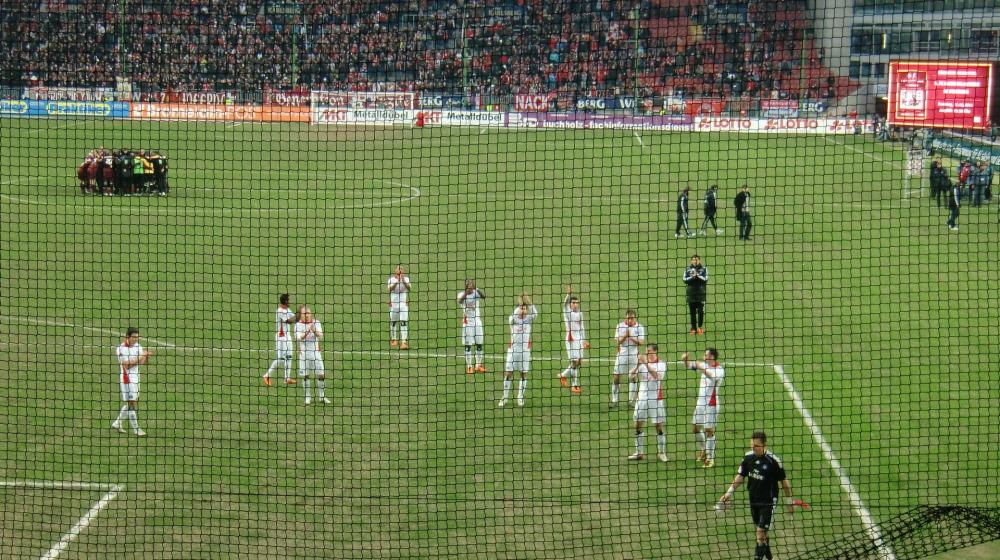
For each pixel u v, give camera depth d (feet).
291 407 71.92
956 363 80.79
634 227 131.44
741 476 52.37
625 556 52.95
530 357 77.61
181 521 56.03
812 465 62.69
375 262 113.09
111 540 53.98
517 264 112.16
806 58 155.33
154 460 63.26
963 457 63.82
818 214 136.15
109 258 112.16
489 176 160.45
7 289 98.99
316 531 55.21
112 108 192.34
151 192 146.10
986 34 127.24
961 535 52.37
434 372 79.10
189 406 71.72
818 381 76.89
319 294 100.22
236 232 125.90
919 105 133.28
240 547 53.47
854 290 101.45
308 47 195.72
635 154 173.58
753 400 73.10
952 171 156.15
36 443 65.31
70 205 138.21
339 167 167.63
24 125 190.60
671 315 94.12
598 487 60.23
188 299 97.91
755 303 97.60
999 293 99.76
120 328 88.99
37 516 56.34
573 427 68.69
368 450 65.00
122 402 72.43
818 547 53.62
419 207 142.51
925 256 113.91
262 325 90.68
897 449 64.95
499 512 57.41
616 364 72.28
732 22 144.25
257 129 194.29
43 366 79.25
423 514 57.16
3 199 141.38
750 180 155.02
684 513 57.47
